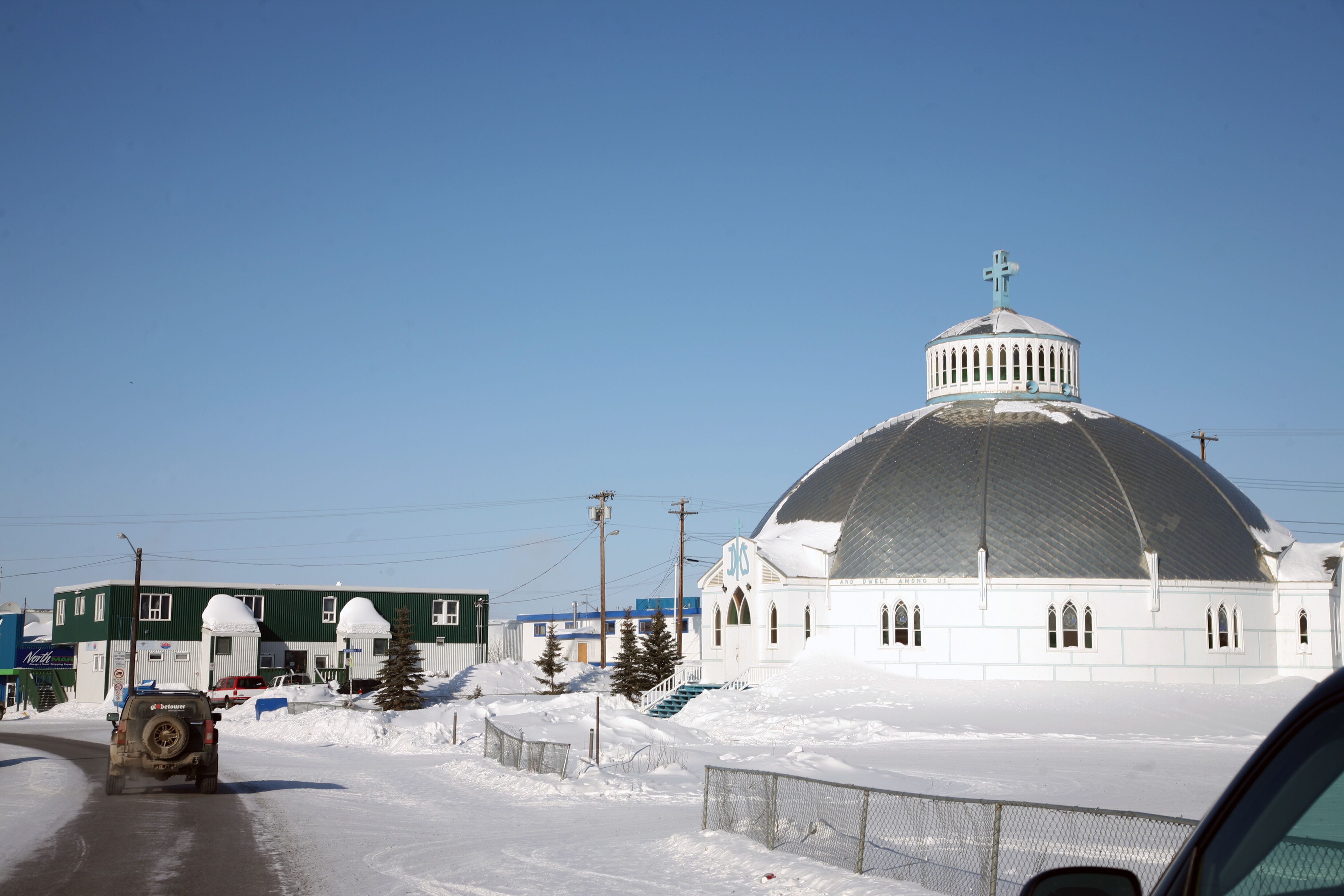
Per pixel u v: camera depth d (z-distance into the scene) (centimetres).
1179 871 434
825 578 6041
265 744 5262
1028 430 6166
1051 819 2264
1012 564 5700
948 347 6738
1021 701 5344
